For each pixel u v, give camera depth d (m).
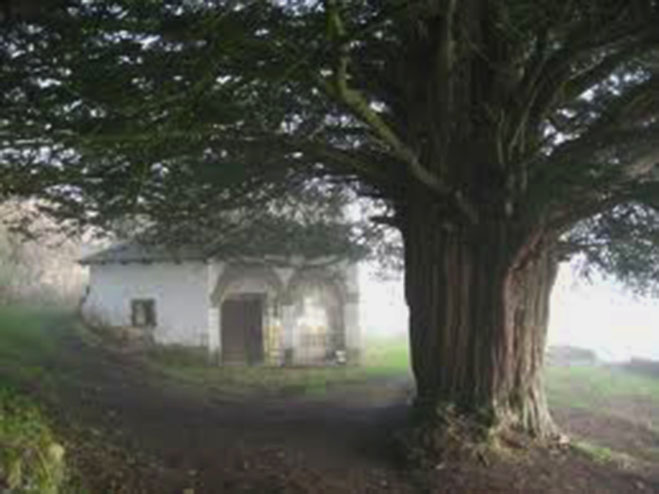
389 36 11.54
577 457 11.65
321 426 13.70
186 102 8.59
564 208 11.55
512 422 11.76
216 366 27.30
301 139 11.88
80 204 13.01
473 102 11.64
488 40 11.01
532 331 12.21
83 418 12.58
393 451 11.52
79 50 8.28
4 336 24.36
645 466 12.04
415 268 12.42
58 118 9.06
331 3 7.32
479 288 11.86
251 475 10.51
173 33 7.82
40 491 7.34
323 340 28.69
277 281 28.56
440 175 11.78
